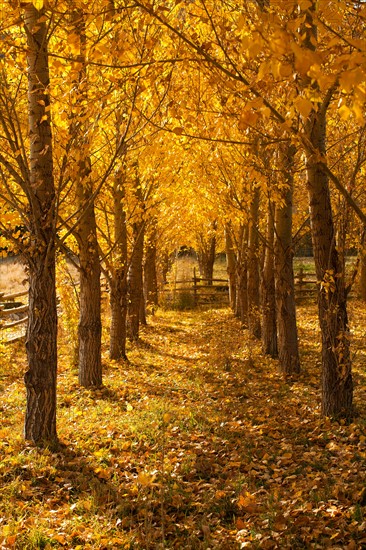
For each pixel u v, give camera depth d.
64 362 11.98
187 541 4.10
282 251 10.51
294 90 3.44
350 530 4.07
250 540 4.06
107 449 6.08
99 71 5.43
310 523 4.24
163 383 10.09
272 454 5.93
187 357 13.55
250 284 15.27
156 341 16.25
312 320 18.83
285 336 10.61
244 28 4.19
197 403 8.48
